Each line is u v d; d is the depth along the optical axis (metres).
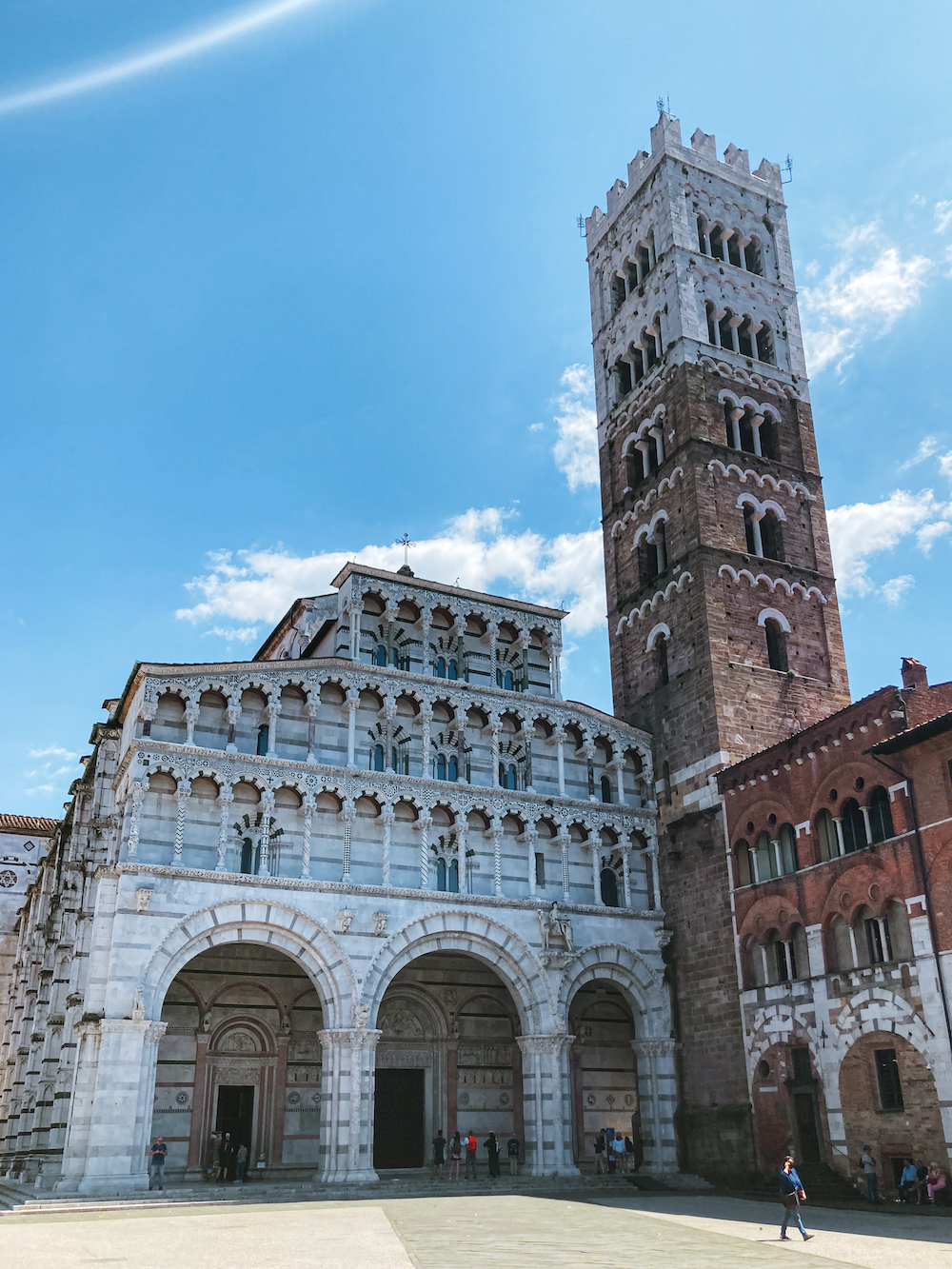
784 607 67.31
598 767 65.69
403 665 63.59
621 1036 67.38
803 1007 50.81
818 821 51.81
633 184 81.62
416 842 57.59
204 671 54.56
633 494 74.25
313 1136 57.78
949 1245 30.89
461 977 63.84
